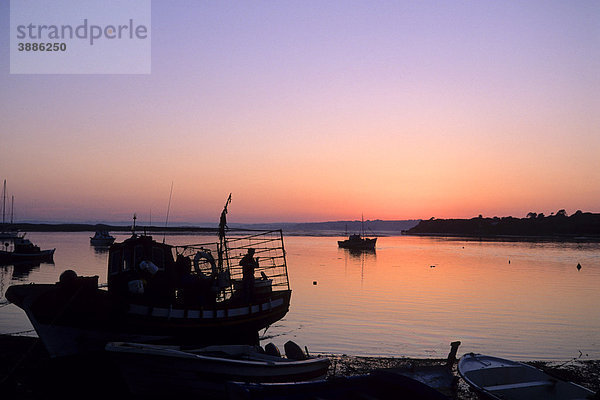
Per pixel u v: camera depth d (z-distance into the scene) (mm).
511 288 42969
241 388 9344
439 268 66188
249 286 17844
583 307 32156
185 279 16125
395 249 133125
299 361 13234
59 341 13578
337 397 10008
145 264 15156
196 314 15812
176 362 11391
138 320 14523
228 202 19547
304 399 9703
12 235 128625
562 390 11445
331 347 20188
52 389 12703
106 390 12984
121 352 11172
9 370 14062
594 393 10875
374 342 21250
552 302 34500
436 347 20469
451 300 35000
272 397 9398
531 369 12430
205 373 11594
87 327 13773
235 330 16875
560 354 19516
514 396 11234
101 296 14039
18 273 50062
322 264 71750
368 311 29672
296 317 27438
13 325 23250
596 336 23016
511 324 25922
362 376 10578
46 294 13469
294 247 136375
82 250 98375
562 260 83812
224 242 18766
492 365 12727
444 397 9633
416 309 30703
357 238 127875
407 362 17203
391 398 10352
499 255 100000
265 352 14703
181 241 153000
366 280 48969
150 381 11633
